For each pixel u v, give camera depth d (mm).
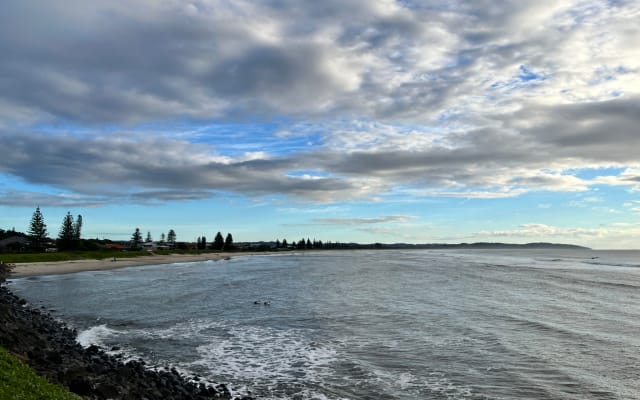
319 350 26969
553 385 20766
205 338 30125
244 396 19562
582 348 26984
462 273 84562
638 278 72375
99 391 16328
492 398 19297
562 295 50875
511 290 55938
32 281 67812
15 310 33062
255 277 78812
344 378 21922
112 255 134625
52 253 116375
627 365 23688
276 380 21719
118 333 31578
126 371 20297
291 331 32188
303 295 52062
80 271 89625
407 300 47344
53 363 18891
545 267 105562
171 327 33656
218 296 51062
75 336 30125
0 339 19812
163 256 164750
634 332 31219
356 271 93438
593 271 89812
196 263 137125
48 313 38531
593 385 20766
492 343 28203
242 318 37219
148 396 17844
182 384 20422
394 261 146625
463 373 22516
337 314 38781
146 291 55688
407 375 22281
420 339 29391
